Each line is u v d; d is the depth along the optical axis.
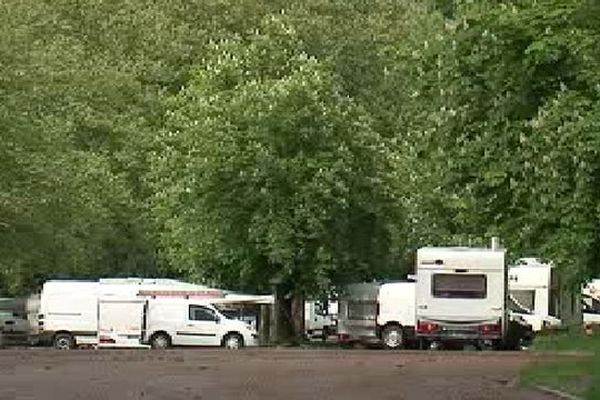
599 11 90.06
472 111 100.50
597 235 93.94
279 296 175.00
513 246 100.94
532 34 93.25
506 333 146.75
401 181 167.00
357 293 177.50
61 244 173.62
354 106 174.25
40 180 164.75
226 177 166.50
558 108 91.50
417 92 104.69
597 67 90.88
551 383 66.31
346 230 169.62
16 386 67.62
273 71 181.38
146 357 98.81
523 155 95.69
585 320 181.25
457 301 145.12
